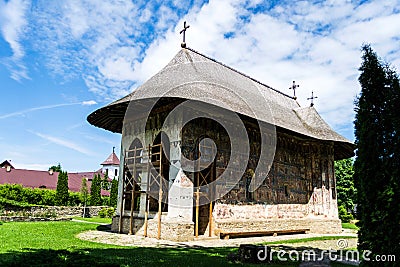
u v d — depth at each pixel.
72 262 7.07
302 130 20.98
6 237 12.52
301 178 21.77
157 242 13.41
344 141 22.16
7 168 43.88
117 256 9.64
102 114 17.69
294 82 28.97
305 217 21.36
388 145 7.18
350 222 34.78
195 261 9.33
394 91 7.38
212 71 19.45
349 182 40.34
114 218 17.25
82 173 64.56
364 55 7.92
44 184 44.03
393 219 6.84
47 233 14.70
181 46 18.95
